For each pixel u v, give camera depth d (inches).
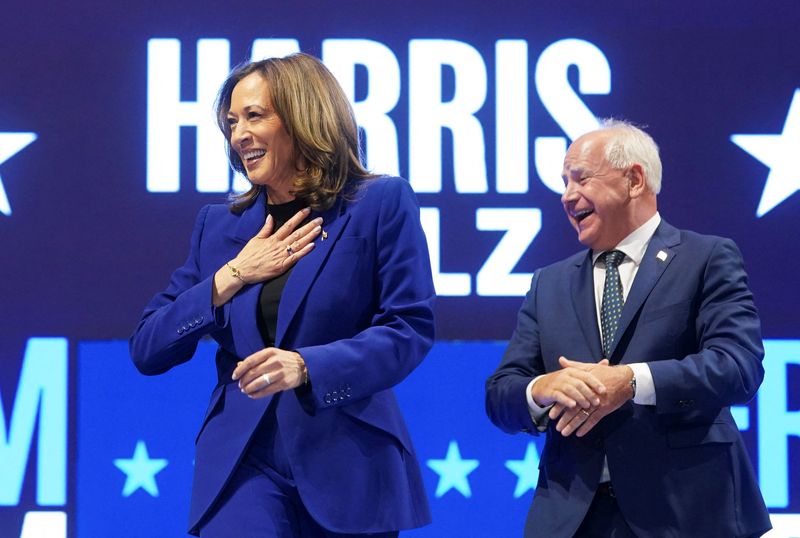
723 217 455.5
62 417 444.5
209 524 244.7
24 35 455.2
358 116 455.2
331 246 252.4
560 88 457.4
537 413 280.8
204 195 454.6
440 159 454.6
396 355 243.4
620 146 292.4
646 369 266.2
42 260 450.3
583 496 273.9
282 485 245.4
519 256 452.4
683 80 457.7
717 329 275.3
